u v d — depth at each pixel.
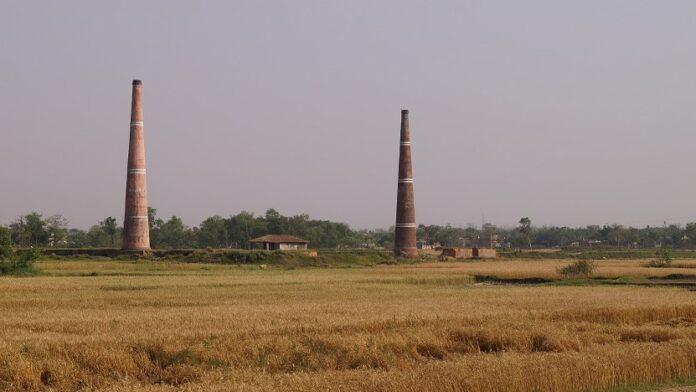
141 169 151.50
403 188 169.75
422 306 59.59
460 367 31.08
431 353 39.19
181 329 43.41
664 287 87.69
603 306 57.94
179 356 35.78
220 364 35.00
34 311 55.38
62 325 45.19
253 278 100.00
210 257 153.38
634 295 71.19
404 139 169.88
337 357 36.59
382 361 36.19
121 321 47.12
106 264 130.88
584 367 32.12
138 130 151.12
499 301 64.62
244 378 30.28
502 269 128.38
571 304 60.72
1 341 37.12
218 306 60.53
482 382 28.89
